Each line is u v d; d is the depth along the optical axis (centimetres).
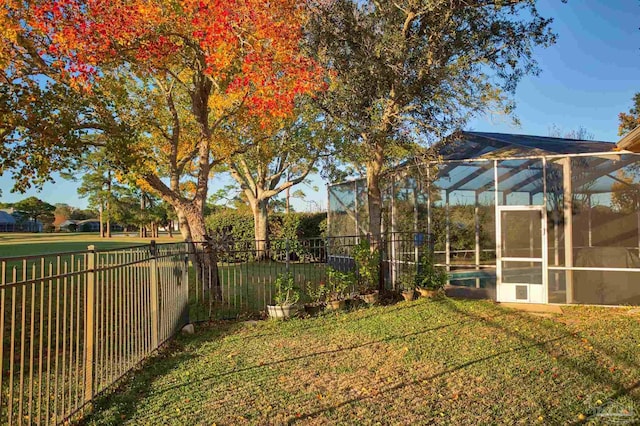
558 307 1119
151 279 714
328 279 1177
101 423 457
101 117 866
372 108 1067
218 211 3172
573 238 1165
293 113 1259
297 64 1005
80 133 863
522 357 677
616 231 1131
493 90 1070
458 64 1032
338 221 1978
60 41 796
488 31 1051
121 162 939
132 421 465
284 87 1002
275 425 456
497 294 1225
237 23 943
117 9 868
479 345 745
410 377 595
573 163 1170
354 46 1078
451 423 458
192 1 905
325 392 544
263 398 526
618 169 1130
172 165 1208
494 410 489
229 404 509
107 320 555
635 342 757
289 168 2528
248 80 1004
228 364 659
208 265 1139
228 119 1306
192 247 1082
